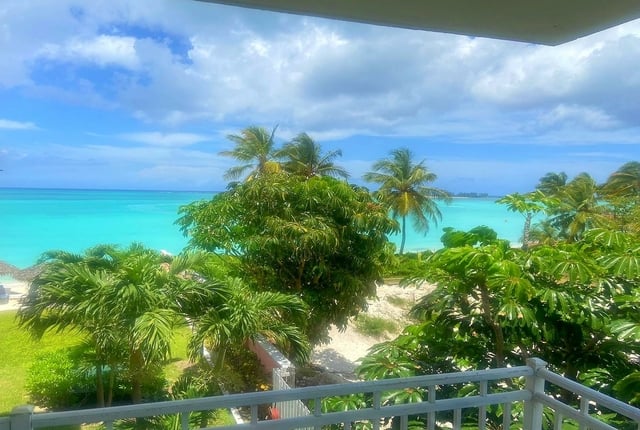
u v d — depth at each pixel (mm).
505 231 44562
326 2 1644
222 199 8789
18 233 38094
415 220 27125
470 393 3660
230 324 5668
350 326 11578
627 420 3145
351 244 9141
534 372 2305
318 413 1955
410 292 13055
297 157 19766
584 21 1833
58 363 5719
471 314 4188
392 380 2049
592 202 20906
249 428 1846
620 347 3809
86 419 1617
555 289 3918
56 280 5168
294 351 6586
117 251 5961
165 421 4508
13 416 1539
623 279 3984
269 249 8328
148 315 4992
